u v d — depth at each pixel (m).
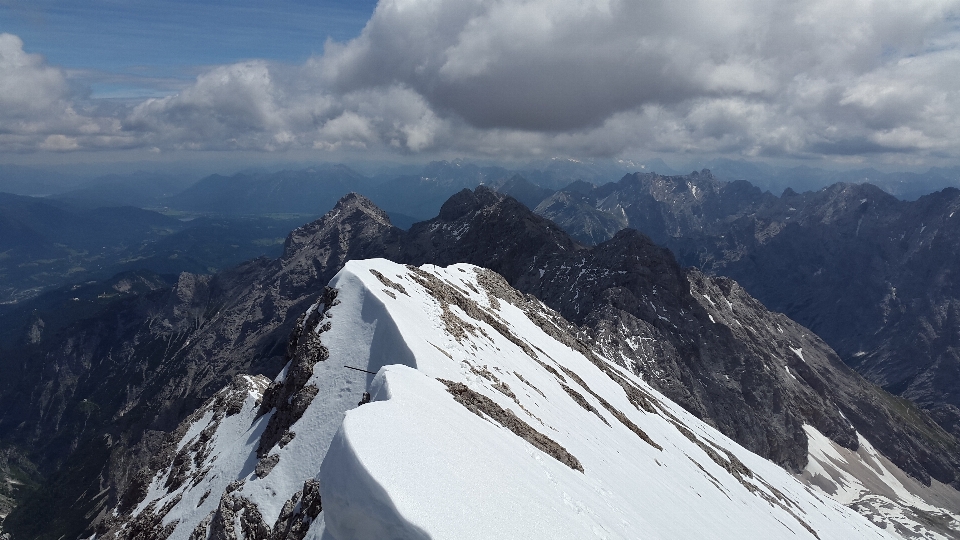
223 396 80.56
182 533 45.59
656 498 49.53
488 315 88.12
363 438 21.33
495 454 28.50
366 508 18.77
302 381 47.03
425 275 86.31
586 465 43.41
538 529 22.03
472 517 19.67
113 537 62.53
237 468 49.56
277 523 31.55
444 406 32.59
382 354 45.59
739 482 98.31
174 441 78.12
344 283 58.38
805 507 118.56
